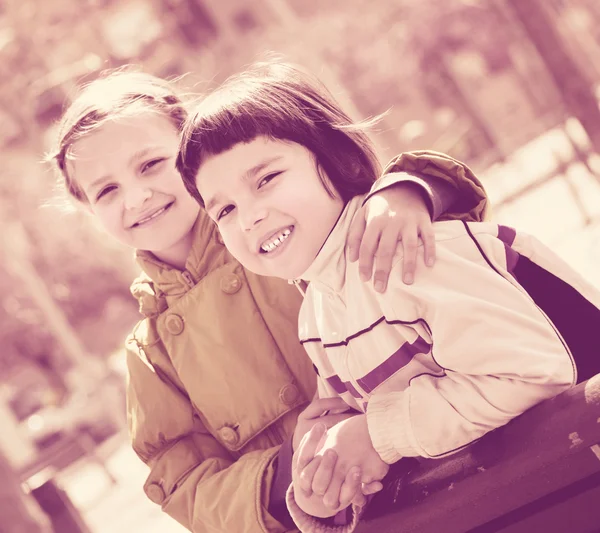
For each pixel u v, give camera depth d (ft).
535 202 36.86
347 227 4.83
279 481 5.34
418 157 4.96
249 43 72.13
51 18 51.03
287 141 4.72
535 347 4.18
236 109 4.68
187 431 6.51
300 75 5.17
